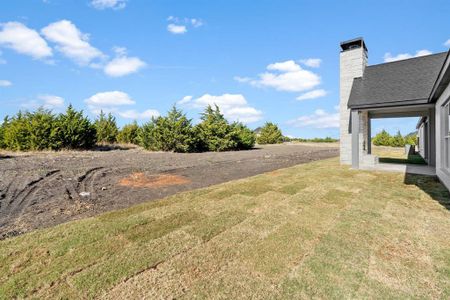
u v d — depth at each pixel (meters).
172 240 3.41
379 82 10.68
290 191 6.16
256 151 22.05
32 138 15.85
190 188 6.59
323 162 12.66
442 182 7.08
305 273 2.62
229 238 3.47
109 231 3.68
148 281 2.50
